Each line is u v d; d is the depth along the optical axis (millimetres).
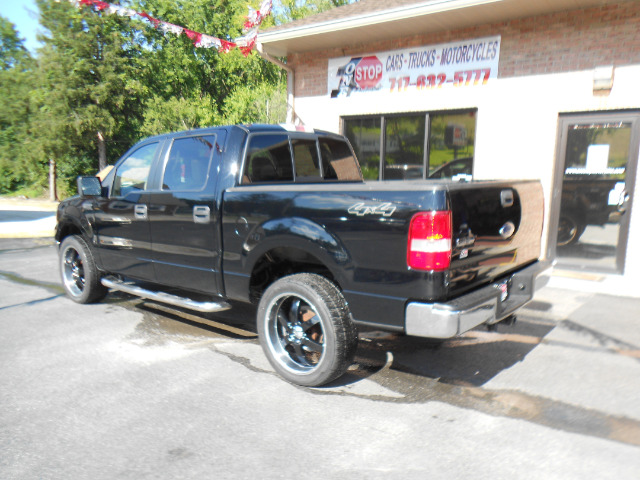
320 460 2516
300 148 4371
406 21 7141
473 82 7469
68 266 5602
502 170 7363
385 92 8445
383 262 2973
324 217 3207
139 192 4500
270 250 3631
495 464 2482
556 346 4188
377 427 2854
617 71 6301
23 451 2576
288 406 3109
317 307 3199
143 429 2811
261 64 37344
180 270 4223
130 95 30406
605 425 2879
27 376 3527
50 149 28453
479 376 3590
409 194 2863
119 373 3596
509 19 6996
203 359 3889
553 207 7039
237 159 3799
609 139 6527
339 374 3281
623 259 6598
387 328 3041
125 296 5875
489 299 3082
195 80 38000
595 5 6309
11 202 25594
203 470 2424
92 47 28750
